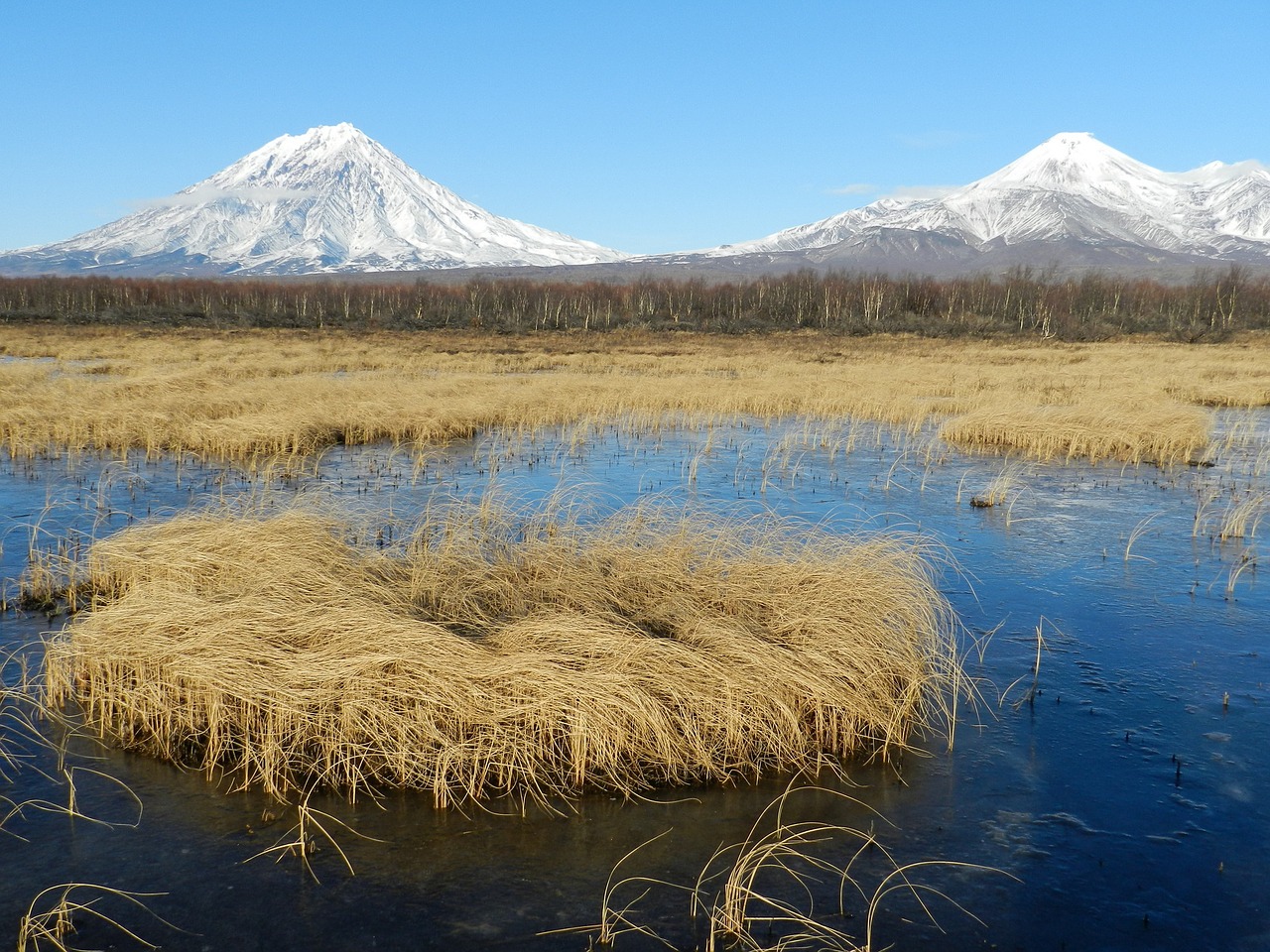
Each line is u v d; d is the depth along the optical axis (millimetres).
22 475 14367
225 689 5641
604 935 4113
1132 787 5414
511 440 17844
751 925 4207
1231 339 61062
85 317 62562
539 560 8102
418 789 5398
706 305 82375
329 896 4395
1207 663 7266
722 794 5391
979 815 5137
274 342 50000
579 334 63500
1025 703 6559
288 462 15016
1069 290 84062
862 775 5605
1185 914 4297
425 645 5801
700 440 19500
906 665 6457
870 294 82312
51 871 4562
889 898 4414
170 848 4770
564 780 5441
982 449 18438
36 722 6141
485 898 4391
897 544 8727
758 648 6121
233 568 7805
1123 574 9664
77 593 8625
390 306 76500
